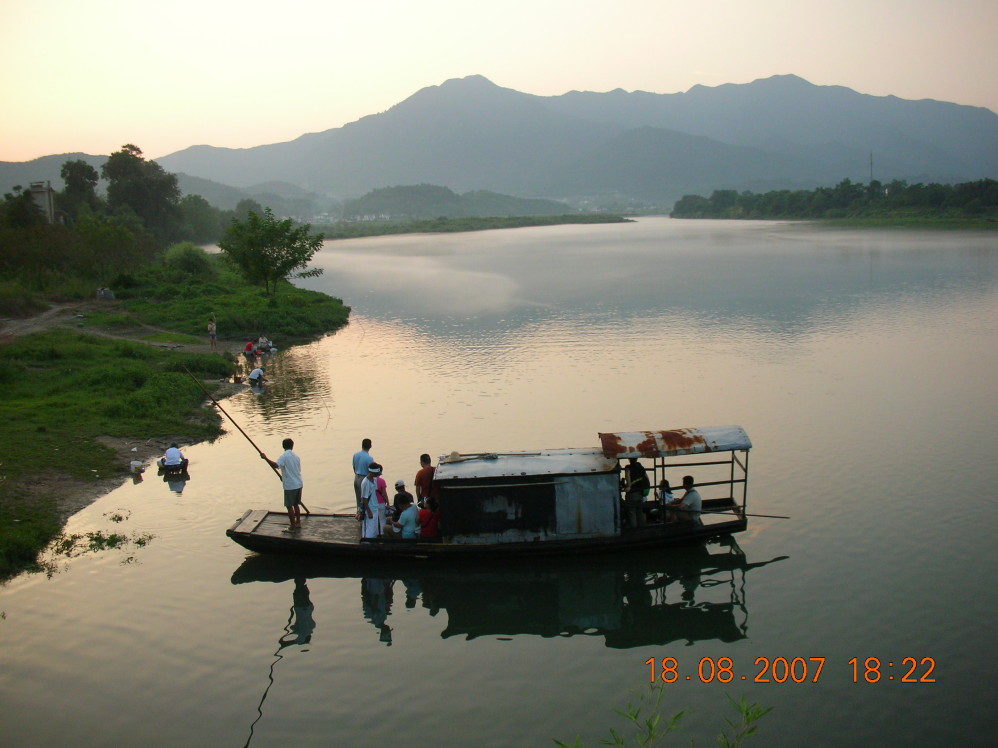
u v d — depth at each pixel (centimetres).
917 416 2750
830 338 4291
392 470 2311
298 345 4616
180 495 2166
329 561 1755
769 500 2048
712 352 3988
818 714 1234
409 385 3450
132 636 1475
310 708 1270
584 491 1702
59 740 1184
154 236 11512
